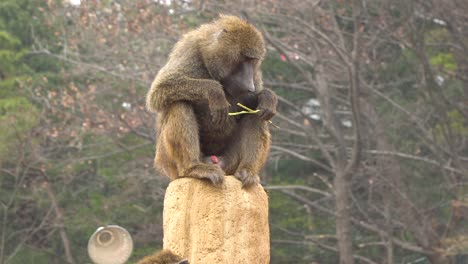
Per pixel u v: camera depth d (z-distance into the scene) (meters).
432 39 26.81
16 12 29.62
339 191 22.78
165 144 8.88
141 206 25.56
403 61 26.00
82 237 25.77
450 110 26.45
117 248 12.20
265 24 25.70
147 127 23.55
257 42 8.99
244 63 8.99
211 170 8.18
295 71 26.67
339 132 24.45
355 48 21.81
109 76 24.11
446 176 23.50
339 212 22.67
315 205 23.33
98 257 12.04
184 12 23.39
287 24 23.44
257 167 8.94
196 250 8.00
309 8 22.95
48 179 25.45
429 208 23.61
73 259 25.58
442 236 24.12
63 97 23.59
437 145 23.52
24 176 23.97
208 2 22.34
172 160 8.92
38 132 24.56
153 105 9.00
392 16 24.42
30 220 25.84
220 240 7.98
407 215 23.25
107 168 26.00
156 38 23.11
